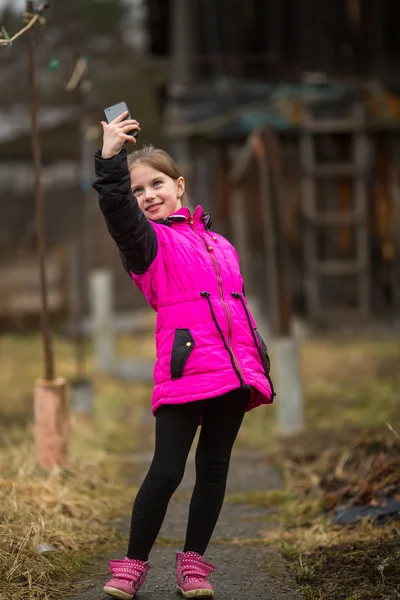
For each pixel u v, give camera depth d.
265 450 5.59
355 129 10.44
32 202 8.00
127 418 7.00
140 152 3.05
